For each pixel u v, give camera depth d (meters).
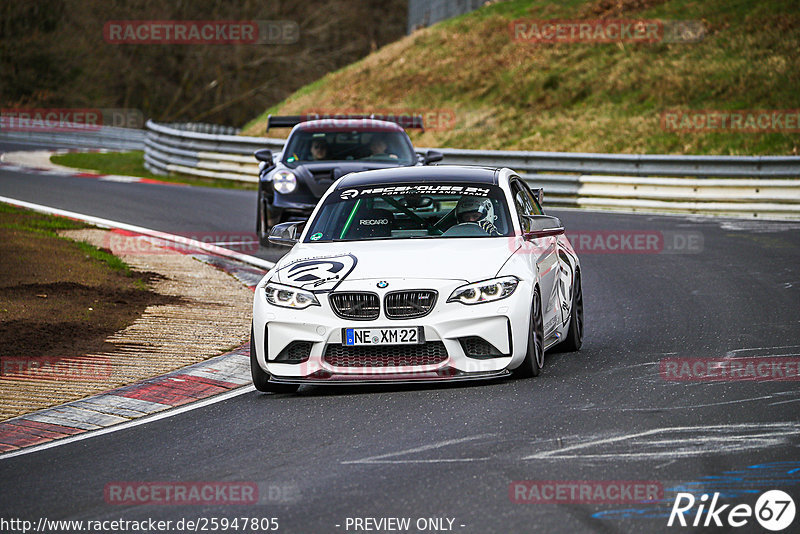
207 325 37.16
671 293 42.62
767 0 124.56
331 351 26.61
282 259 29.61
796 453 20.17
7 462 22.55
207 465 21.31
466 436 22.22
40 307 38.38
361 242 29.52
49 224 59.31
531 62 129.12
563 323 31.34
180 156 96.88
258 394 28.11
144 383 29.45
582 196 77.69
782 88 103.31
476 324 26.48
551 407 24.50
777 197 70.62
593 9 138.00
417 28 165.75
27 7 195.25
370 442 22.22
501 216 30.28
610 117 109.06
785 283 43.69
